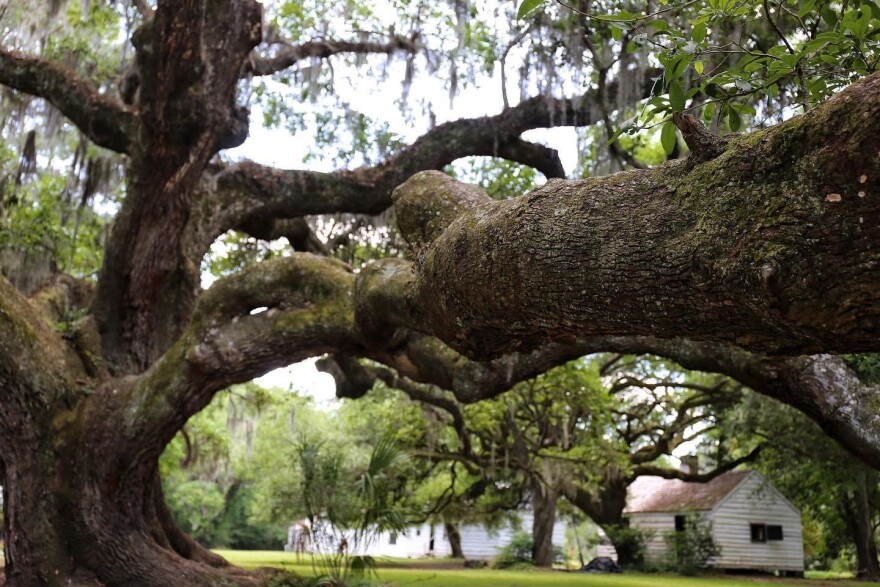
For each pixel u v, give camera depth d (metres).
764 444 17.09
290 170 8.98
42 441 6.62
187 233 8.61
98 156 9.93
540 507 18.61
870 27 2.97
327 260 6.55
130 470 6.68
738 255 1.89
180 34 5.91
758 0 2.99
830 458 13.27
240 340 6.36
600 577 14.31
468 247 2.93
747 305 1.94
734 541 20.53
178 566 6.90
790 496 21.92
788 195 1.79
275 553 27.39
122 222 7.27
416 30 10.05
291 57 9.46
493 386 6.03
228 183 8.80
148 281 7.69
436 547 32.19
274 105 11.02
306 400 15.40
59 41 9.85
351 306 6.10
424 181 4.29
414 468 17.77
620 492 19.42
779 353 2.12
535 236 2.54
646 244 2.17
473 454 16.77
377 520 8.12
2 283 6.91
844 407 4.85
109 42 10.23
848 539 21.34
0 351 6.46
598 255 2.32
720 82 3.10
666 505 22.64
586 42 8.33
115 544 6.62
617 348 5.78
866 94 1.66
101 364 7.31
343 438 19.81
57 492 6.52
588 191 2.47
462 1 8.99
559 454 15.37
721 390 16.28
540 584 11.08
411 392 12.49
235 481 35.19
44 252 10.38
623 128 3.23
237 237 12.45
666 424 19.09
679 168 2.23
